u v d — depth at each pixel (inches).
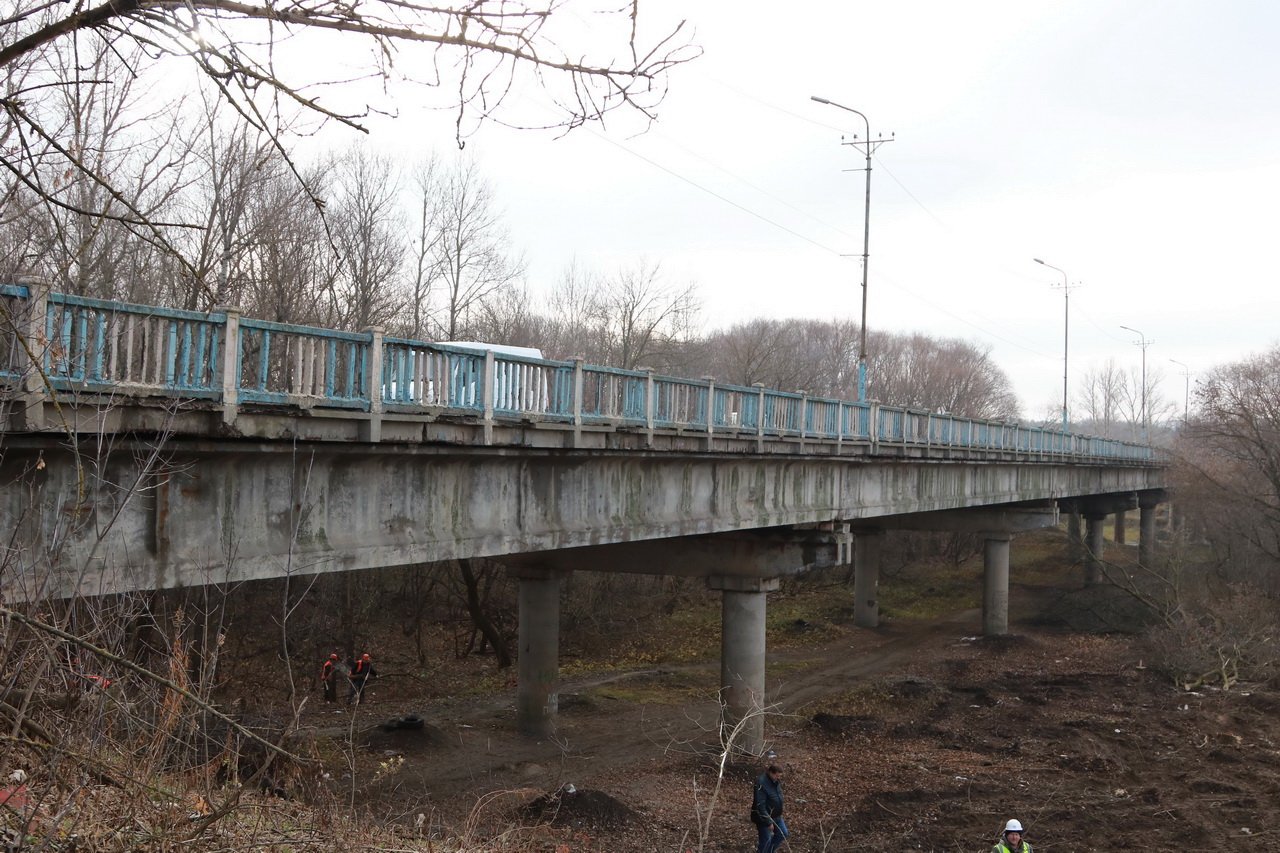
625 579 1977.1
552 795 834.8
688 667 1606.8
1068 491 2160.4
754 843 793.6
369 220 1428.4
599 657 1679.4
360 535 539.5
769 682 1508.4
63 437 363.9
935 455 1369.3
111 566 390.6
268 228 1074.7
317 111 207.0
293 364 470.0
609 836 781.3
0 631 267.1
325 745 940.0
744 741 1042.1
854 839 812.0
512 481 667.4
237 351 434.6
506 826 741.3
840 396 3567.9
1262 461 2208.4
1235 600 1776.6
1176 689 1423.5
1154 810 886.4
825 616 2132.1
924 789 941.2
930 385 3548.2
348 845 383.6
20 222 428.1
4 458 366.0
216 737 449.4
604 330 2432.3
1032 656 1726.1
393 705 1239.5
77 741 301.9
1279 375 2559.1
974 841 808.9
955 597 2358.5
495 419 599.8
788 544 1053.2
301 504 410.0
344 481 530.0
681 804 886.4
